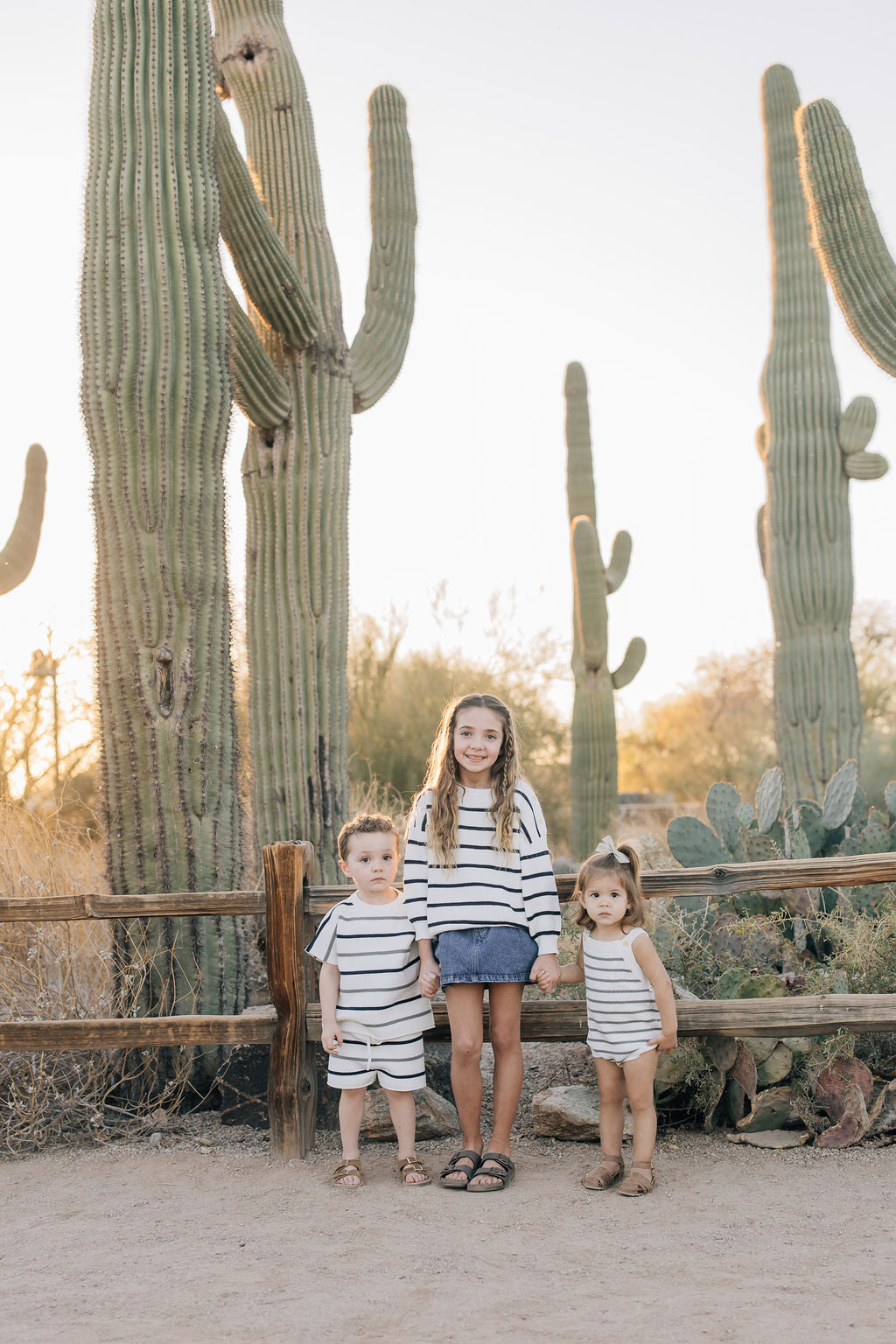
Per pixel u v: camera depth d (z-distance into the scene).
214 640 4.50
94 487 4.49
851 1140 3.65
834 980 4.06
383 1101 3.93
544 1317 2.45
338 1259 2.83
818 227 6.97
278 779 5.82
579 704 11.21
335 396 6.05
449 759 3.61
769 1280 2.62
